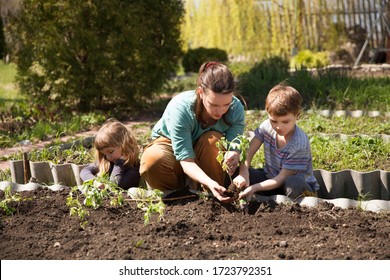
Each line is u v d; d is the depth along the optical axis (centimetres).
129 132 569
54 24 1005
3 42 2147
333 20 1792
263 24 1902
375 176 546
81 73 1022
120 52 1030
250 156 526
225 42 2023
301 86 1025
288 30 1853
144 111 1100
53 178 621
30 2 1005
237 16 1953
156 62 1084
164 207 459
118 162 564
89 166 591
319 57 1619
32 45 1030
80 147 697
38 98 1052
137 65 1060
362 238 434
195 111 490
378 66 1534
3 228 470
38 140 848
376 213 486
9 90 1412
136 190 529
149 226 457
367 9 1773
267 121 534
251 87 1062
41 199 531
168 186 532
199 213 482
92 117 976
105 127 563
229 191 489
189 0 2111
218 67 456
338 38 1778
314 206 498
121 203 507
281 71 1130
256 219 471
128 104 1082
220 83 441
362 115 895
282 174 511
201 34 2108
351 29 1784
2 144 820
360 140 666
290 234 444
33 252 422
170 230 450
